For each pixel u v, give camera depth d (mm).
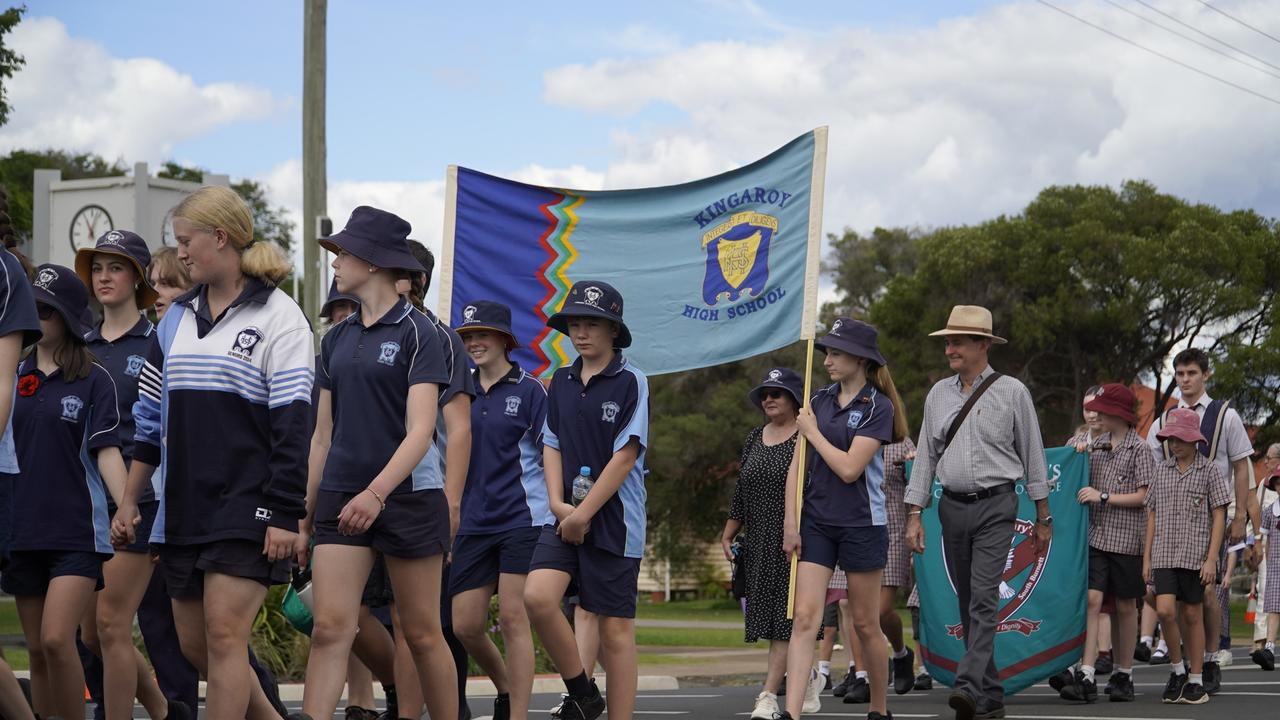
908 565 11125
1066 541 10047
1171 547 9773
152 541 5559
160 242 26219
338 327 5867
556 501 6695
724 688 13375
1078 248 39906
